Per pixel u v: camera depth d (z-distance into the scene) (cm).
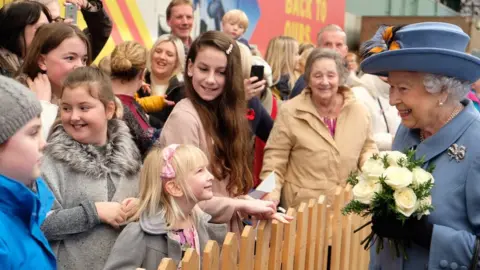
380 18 1124
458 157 283
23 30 394
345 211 296
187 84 367
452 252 274
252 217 354
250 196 371
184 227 304
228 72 362
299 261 369
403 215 275
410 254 295
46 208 262
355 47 1127
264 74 498
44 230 282
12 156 233
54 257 253
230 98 366
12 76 367
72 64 357
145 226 289
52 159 297
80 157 300
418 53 273
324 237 401
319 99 474
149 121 466
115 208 294
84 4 478
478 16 1120
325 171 464
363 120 479
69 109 303
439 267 276
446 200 282
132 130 361
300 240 367
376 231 289
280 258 354
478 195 274
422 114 288
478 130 283
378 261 318
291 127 468
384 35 312
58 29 356
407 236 283
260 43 830
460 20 1093
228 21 657
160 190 296
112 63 415
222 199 339
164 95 502
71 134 305
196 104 360
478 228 276
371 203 282
